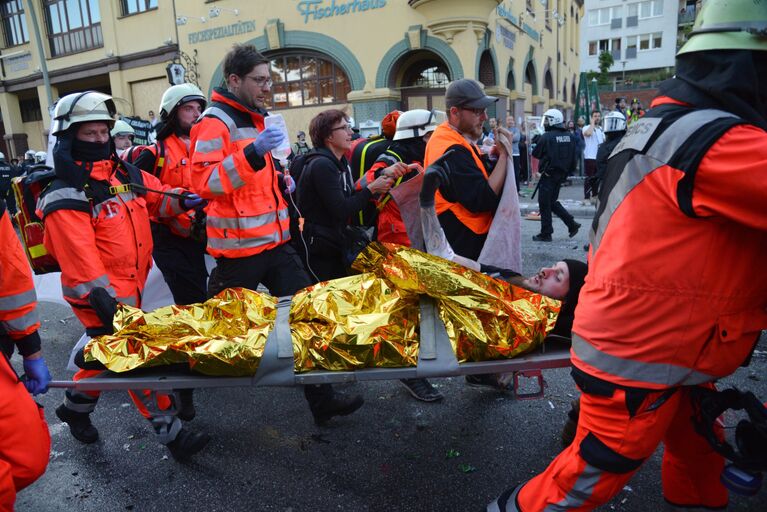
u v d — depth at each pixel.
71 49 20.41
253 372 2.27
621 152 1.61
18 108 23.34
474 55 13.76
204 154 2.80
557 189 8.18
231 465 2.87
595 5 50.97
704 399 1.65
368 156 4.50
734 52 1.43
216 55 16.83
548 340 2.43
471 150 2.98
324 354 2.29
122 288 2.89
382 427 3.17
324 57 15.49
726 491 2.05
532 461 2.77
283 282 3.14
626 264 1.54
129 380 2.26
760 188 1.30
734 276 1.48
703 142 1.38
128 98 19.17
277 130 2.68
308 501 2.54
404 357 2.28
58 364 4.50
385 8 14.27
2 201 1.91
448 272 2.26
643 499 2.42
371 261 2.55
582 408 1.72
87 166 2.75
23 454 1.83
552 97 24.17
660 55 49.34
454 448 2.91
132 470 2.87
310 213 3.40
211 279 3.23
